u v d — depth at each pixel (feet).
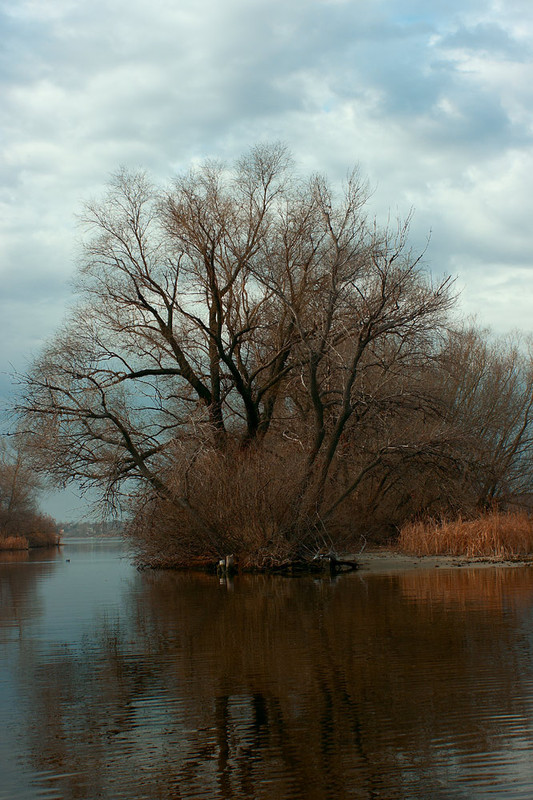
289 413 106.83
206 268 97.19
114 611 52.44
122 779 21.66
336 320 86.28
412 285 86.53
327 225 86.84
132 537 94.17
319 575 74.84
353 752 23.24
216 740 24.49
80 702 29.07
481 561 83.56
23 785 21.31
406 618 45.24
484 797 20.02
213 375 99.40
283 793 20.51
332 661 34.50
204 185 96.78
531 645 36.94
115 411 89.20
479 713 26.50
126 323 95.35
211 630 43.55
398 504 112.78
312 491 82.12
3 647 39.75
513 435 125.08
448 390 116.47
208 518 82.58
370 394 88.79
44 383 85.71
